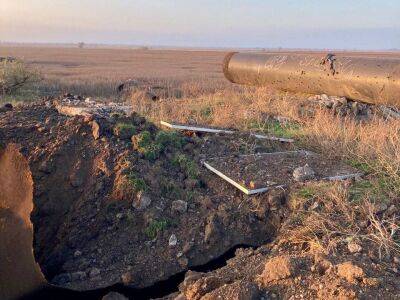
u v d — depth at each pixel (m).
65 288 4.47
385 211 4.64
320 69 10.25
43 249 5.09
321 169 5.79
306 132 7.35
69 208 5.36
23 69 18.30
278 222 4.94
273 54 12.16
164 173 5.59
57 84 21.25
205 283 3.87
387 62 9.24
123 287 4.58
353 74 9.55
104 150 5.67
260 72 11.81
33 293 4.52
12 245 4.89
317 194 4.96
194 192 5.45
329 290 3.41
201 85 20.14
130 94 16.28
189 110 9.42
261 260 4.23
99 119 6.14
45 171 5.55
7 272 4.75
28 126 6.37
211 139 6.70
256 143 6.78
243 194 5.28
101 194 5.31
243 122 8.18
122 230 5.09
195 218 5.10
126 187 5.23
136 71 35.09
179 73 33.12
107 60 55.91
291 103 9.87
